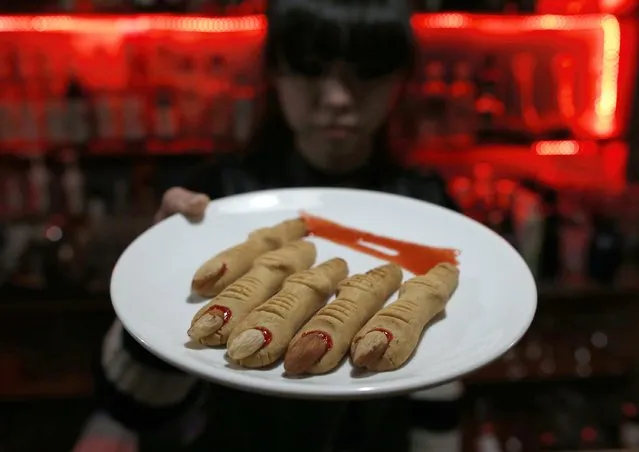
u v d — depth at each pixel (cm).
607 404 120
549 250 119
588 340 121
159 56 115
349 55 66
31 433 114
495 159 123
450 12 112
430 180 82
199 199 56
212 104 115
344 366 40
